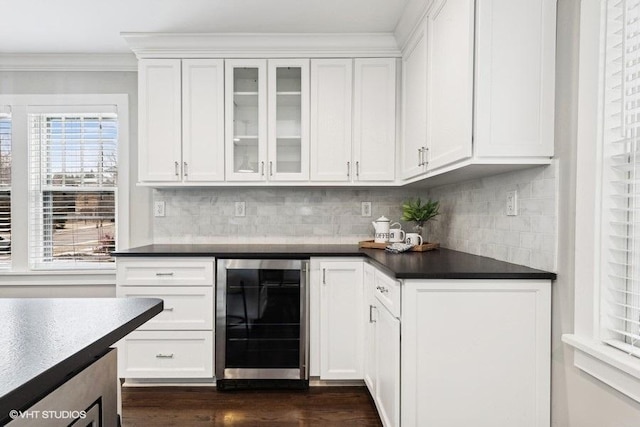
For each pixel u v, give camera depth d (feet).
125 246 10.14
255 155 9.02
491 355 5.17
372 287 7.25
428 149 6.81
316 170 8.89
